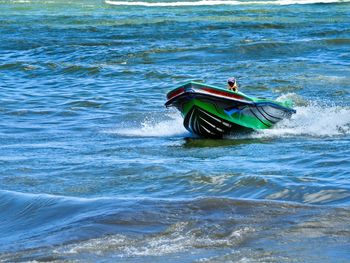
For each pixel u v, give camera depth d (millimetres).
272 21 98500
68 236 20250
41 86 58219
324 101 48500
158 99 51469
